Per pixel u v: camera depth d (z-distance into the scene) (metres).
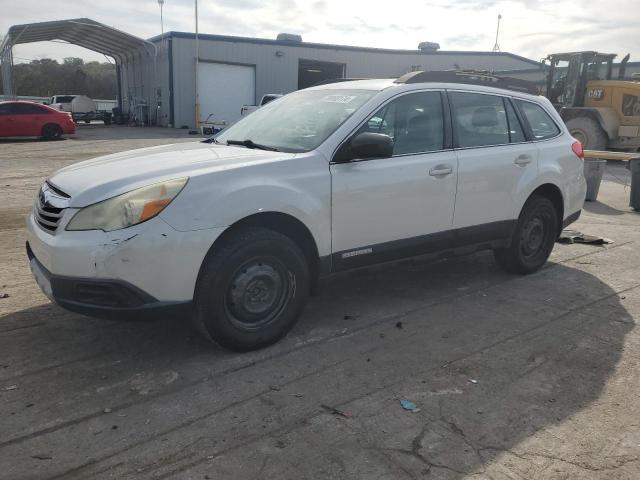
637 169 9.62
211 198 3.50
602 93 16.64
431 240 4.72
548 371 3.71
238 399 3.29
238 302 3.71
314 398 3.32
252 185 3.65
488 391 3.44
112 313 3.36
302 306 4.06
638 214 9.48
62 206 3.49
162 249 3.34
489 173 5.03
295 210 3.83
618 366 3.79
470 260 6.35
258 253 3.72
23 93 68.75
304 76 36.84
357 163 4.20
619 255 6.66
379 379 3.56
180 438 2.90
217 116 33.16
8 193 9.80
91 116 37.38
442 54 37.72
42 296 4.82
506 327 4.43
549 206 5.75
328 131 4.22
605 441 2.95
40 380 3.46
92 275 3.29
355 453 2.81
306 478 2.62
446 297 5.11
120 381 3.47
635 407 3.29
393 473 2.67
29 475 2.61
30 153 16.88
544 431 3.03
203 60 32.09
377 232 4.35
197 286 3.57
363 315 4.64
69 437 2.90
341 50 35.72
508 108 5.42
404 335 4.25
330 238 4.09
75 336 4.08
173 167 3.66
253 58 33.44
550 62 17.69
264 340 3.89
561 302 5.02
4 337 4.04
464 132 4.96
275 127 4.64
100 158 4.37
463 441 2.92
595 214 9.41
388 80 4.90
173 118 32.22
